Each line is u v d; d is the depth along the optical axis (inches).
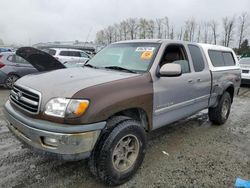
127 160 121.4
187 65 165.9
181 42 165.9
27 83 119.9
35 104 106.7
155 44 150.8
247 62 474.0
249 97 370.9
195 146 168.7
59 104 101.3
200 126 214.5
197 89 171.8
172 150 160.6
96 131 104.3
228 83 213.2
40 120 104.5
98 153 109.5
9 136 172.2
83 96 102.3
